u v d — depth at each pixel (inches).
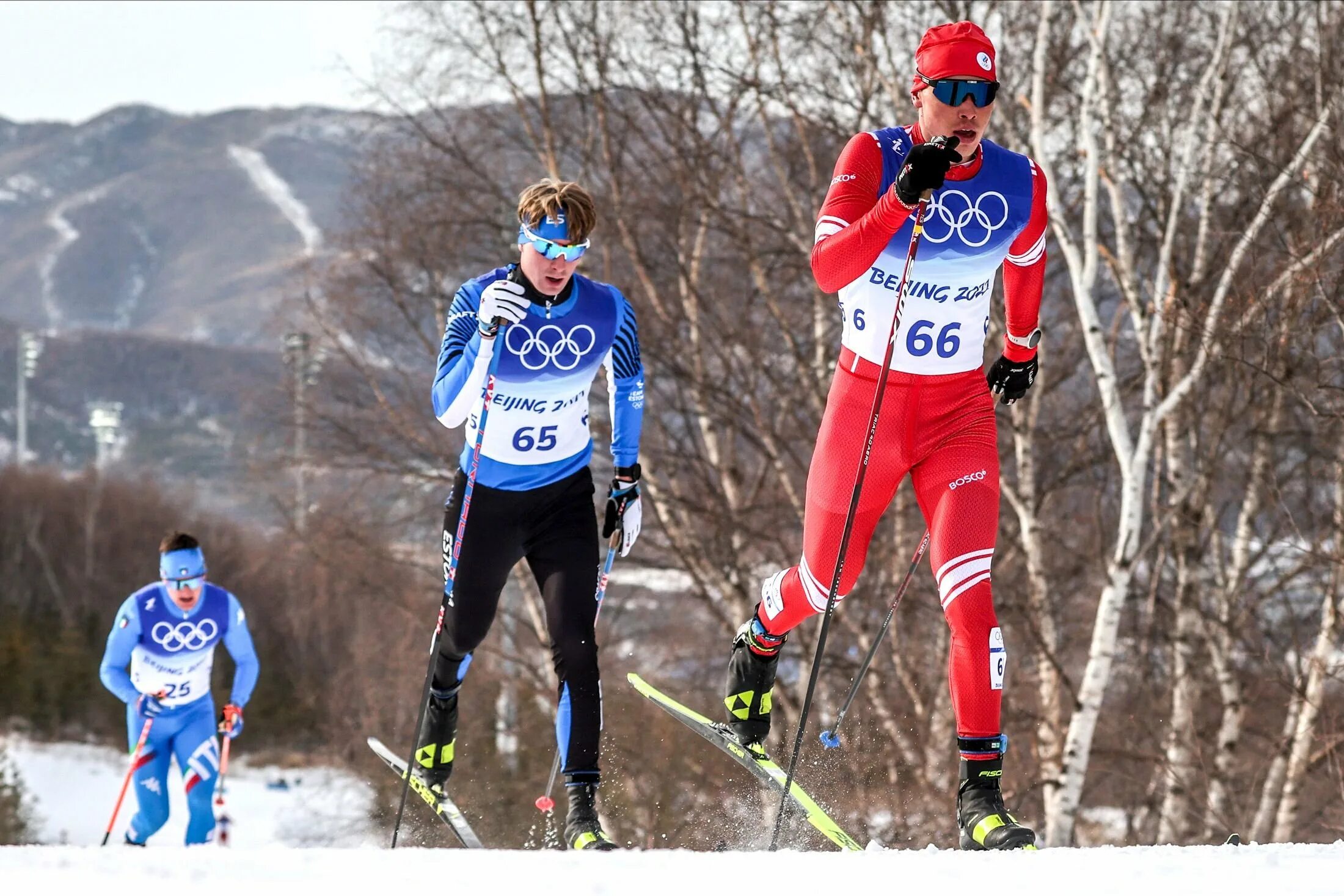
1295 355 1493.6
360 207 2272.4
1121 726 1927.9
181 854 354.9
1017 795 1535.4
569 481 577.9
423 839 1360.7
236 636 949.2
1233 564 1768.0
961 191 478.9
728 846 875.4
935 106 468.1
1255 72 1649.9
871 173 478.3
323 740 4881.9
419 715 598.2
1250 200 1579.7
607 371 581.9
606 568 593.6
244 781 4712.1
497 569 582.6
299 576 2883.9
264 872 320.5
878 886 297.0
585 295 560.1
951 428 491.8
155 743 942.4
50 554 6501.0
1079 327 1850.4
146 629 919.7
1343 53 1465.3
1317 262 1273.4
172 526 6540.4
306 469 2495.1
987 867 321.7
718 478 2032.5
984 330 497.4
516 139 2117.4
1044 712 1669.5
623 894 287.3
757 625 578.6
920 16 1742.1
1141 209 1747.0
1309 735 1505.9
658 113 1923.0
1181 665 1700.3
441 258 2214.6
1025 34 1736.0
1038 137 1441.9
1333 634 1486.2
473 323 551.8
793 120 1849.2
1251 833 1653.5
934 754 1685.5
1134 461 1376.7
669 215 1909.4
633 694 2197.3
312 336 2454.5
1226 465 1785.2
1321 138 1379.2
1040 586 1619.1
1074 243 1429.6
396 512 2481.5
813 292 1846.7
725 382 1913.1
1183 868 319.9
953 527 475.2
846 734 1637.6
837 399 508.4
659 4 1882.4
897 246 481.7
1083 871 315.9
